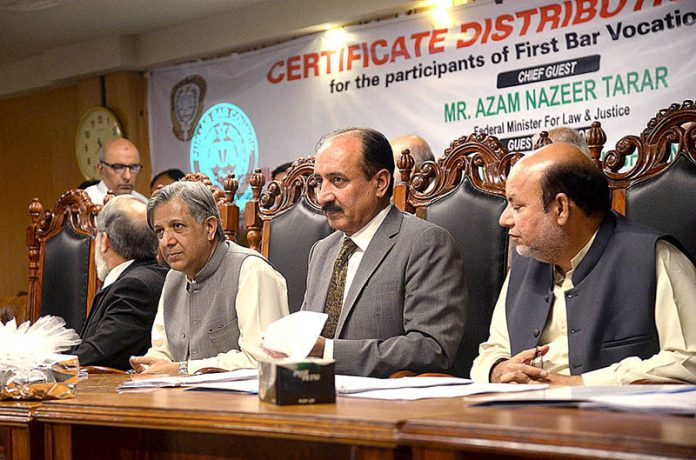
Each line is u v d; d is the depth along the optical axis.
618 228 2.76
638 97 5.97
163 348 3.56
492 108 6.62
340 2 7.29
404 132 7.09
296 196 3.84
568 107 6.26
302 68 7.68
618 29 6.04
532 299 2.88
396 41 7.11
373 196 3.14
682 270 2.69
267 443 1.88
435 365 2.93
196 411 1.84
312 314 2.23
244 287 3.35
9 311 6.21
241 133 8.07
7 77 9.56
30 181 9.66
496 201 3.37
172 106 8.55
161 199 3.37
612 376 2.54
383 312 3.06
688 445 1.27
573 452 1.35
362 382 2.26
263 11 7.77
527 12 6.45
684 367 2.53
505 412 1.69
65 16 8.01
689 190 3.00
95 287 4.58
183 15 8.09
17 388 2.21
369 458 1.61
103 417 1.98
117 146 7.46
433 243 3.07
